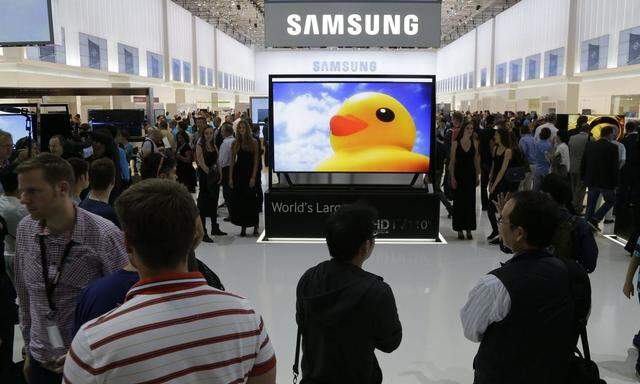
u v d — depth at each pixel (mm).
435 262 5500
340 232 1871
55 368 1683
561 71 21781
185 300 1054
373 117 6203
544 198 1788
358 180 6852
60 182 1844
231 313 1091
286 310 4188
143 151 7336
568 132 8188
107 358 977
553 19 22516
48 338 1895
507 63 28078
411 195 6285
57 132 6754
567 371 1779
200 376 1038
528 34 25188
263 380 1170
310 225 6391
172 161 4816
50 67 14844
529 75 25062
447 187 7832
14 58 13375
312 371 1902
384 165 6297
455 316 4062
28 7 8273
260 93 41406
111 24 19234
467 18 33875
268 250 5973
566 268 1787
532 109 23969
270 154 6348
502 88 27984
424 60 36188
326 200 6336
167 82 24422
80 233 1888
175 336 1021
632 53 17156
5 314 2814
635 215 5750
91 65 17688
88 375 980
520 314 1714
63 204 1861
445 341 3635
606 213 7086
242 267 5336
